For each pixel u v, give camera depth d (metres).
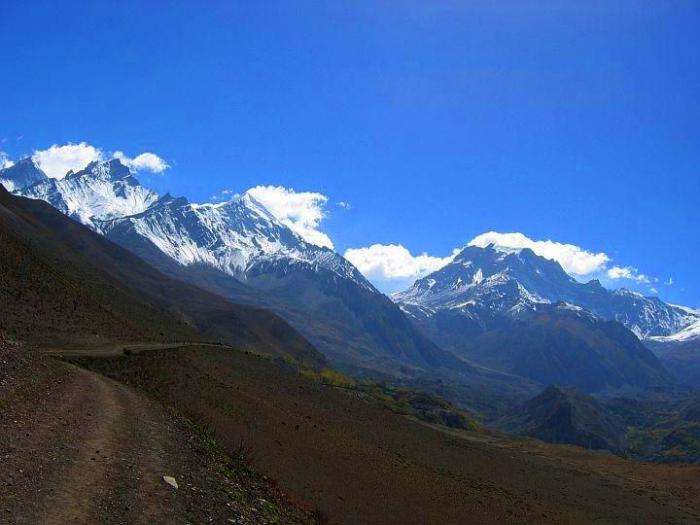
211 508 16.58
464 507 43.59
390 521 32.88
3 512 12.34
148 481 16.97
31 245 95.25
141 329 71.19
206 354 65.44
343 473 38.81
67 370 32.66
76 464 16.56
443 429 135.12
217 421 35.72
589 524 54.00
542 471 85.25
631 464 112.44
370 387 174.12
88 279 101.06
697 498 83.06
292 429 44.38
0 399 20.09
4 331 32.88
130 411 26.14
